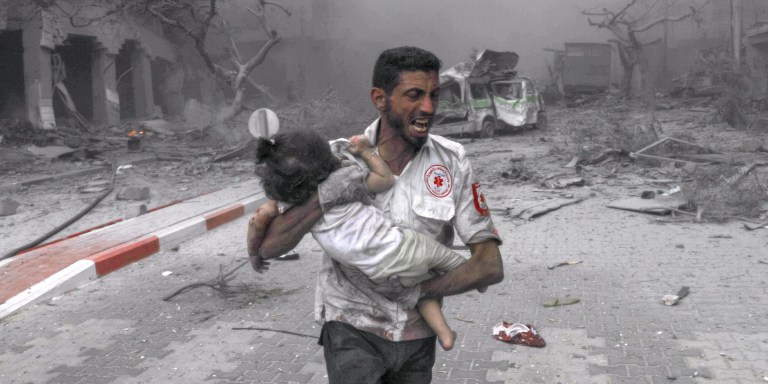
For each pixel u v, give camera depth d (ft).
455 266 7.09
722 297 17.81
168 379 13.89
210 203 34.37
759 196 30.91
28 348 15.90
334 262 7.16
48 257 23.30
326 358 7.48
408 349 7.28
